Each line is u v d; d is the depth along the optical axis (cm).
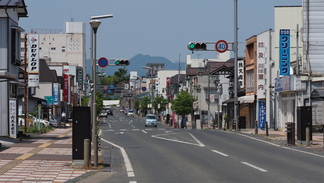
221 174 1295
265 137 2912
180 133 3400
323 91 3300
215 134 3216
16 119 2784
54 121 4838
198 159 1705
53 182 1199
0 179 1245
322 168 1416
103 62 2945
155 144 2459
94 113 1734
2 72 1911
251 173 1307
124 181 1205
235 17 3684
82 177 1278
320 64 3538
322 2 3562
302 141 2356
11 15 2781
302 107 2355
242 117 4075
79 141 1522
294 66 3866
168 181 1188
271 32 4400
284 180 1170
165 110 10544
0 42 2711
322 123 3319
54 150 2084
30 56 4303
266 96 4434
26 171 1403
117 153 1984
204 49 3338
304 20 3569
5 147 2233
